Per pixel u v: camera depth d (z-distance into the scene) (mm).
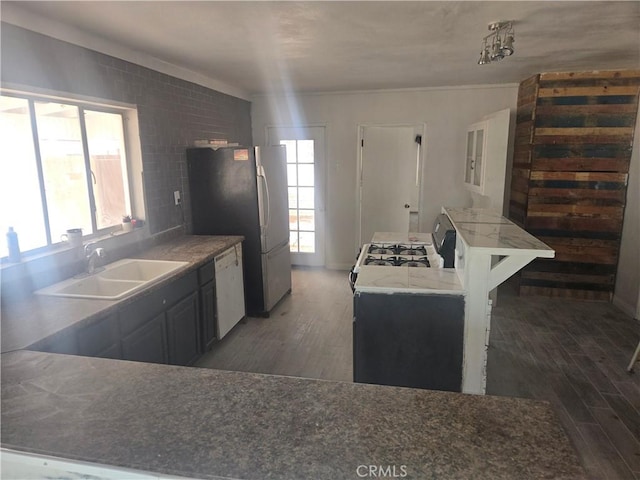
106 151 3080
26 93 2336
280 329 3938
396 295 2289
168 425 1090
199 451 987
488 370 3148
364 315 2338
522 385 2951
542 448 984
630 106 4105
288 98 5617
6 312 2078
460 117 5242
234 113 5141
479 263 2188
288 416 1116
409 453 970
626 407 2693
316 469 921
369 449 983
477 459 948
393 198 5684
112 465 955
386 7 2221
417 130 5465
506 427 1062
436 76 4441
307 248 6016
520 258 2158
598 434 2441
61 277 2562
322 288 5098
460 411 1133
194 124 4141
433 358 2314
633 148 4148
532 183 4449
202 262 3139
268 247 4117
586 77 4145
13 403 1220
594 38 2910
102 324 2119
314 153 5711
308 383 1291
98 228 3020
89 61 2738
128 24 2488
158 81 3508
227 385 1287
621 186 4266
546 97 4266
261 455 968
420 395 1215
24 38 2271
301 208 5902
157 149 3529
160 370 1403
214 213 4055
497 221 2908
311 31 2658
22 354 1568
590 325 3926
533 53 3381
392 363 2359
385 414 1121
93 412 1162
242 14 2311
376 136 5547
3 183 2285
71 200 2760
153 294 2551
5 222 2307
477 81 4805
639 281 4016
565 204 4418
